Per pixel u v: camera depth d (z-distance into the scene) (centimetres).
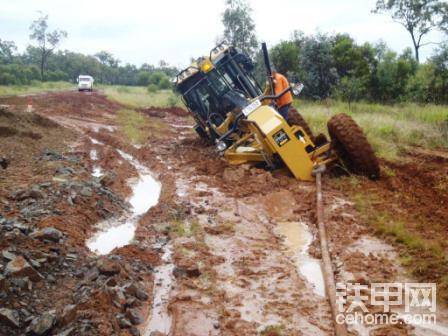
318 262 608
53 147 1298
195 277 566
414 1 3228
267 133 927
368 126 1428
